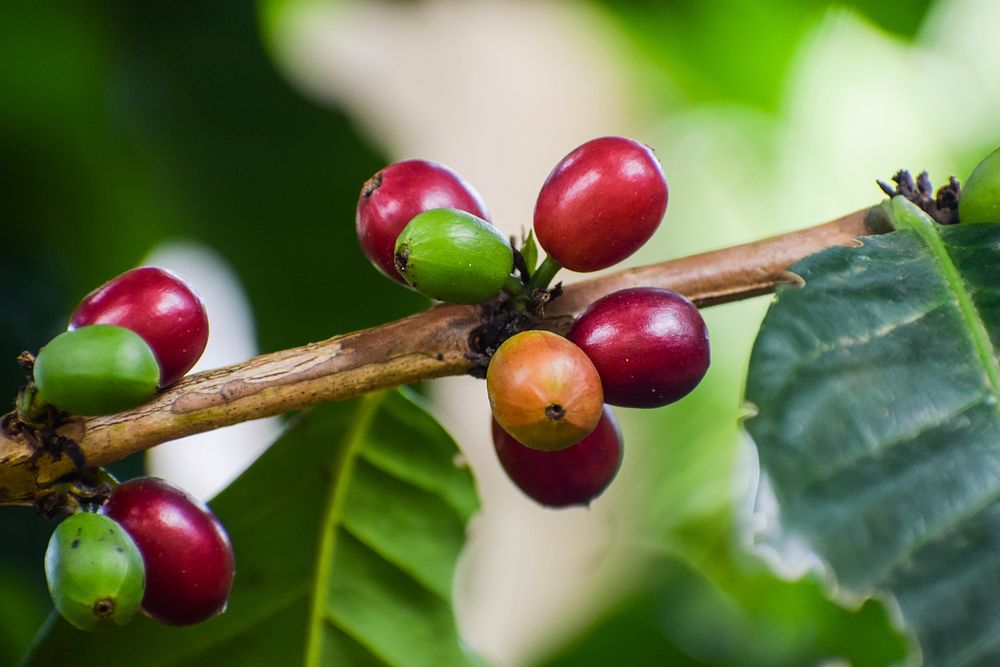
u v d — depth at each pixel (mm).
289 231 508
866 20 531
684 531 438
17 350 469
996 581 290
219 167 505
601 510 469
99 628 309
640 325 317
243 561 369
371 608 370
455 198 333
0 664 417
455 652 370
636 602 432
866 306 308
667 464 471
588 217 322
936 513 293
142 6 491
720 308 522
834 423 298
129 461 454
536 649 451
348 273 507
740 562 430
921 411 300
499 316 326
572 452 340
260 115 507
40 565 434
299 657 369
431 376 329
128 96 498
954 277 311
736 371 508
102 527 310
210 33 503
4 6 469
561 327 328
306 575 370
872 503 294
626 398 320
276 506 369
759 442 297
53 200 496
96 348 311
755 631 426
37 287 486
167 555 323
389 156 515
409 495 371
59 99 488
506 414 312
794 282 311
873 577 290
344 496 370
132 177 500
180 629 363
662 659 429
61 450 321
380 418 368
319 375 327
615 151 323
